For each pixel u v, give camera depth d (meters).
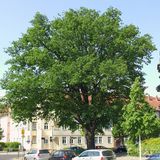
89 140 52.34
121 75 46.97
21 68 51.09
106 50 50.22
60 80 46.59
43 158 49.56
